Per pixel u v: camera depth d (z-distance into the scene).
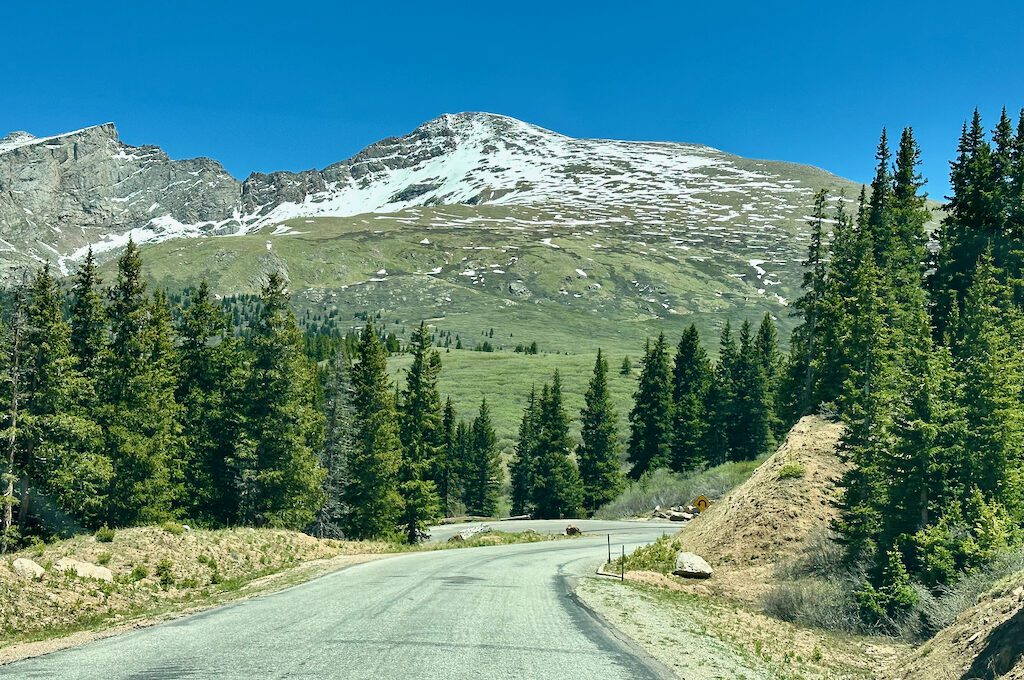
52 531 34.06
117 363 37.84
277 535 32.47
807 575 23.50
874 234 44.22
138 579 21.19
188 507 41.56
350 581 21.78
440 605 16.28
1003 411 19.17
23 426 32.44
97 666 9.95
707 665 11.62
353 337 183.75
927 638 16.53
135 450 36.53
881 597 18.28
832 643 16.64
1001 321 31.52
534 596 18.23
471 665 10.23
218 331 43.78
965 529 18.09
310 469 42.88
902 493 19.69
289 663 10.12
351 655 10.71
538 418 88.06
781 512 27.44
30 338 33.09
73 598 17.92
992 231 40.44
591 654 11.36
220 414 42.06
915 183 45.47
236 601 17.53
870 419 23.03
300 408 42.22
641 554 29.89
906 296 41.31
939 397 19.94
